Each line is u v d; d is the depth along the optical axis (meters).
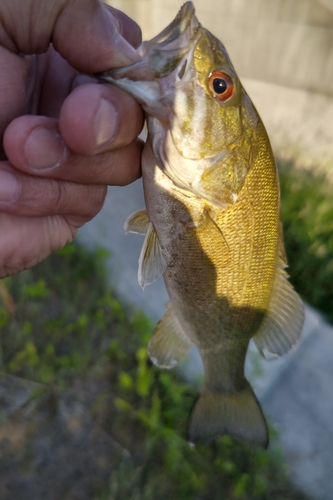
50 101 0.13
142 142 0.12
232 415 0.17
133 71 0.10
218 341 0.15
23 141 0.10
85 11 0.10
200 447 0.20
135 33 0.14
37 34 0.11
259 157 0.13
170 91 0.11
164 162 0.11
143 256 0.13
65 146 0.10
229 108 0.12
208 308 0.14
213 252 0.13
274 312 0.15
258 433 0.16
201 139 0.11
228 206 0.12
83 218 0.13
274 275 0.15
